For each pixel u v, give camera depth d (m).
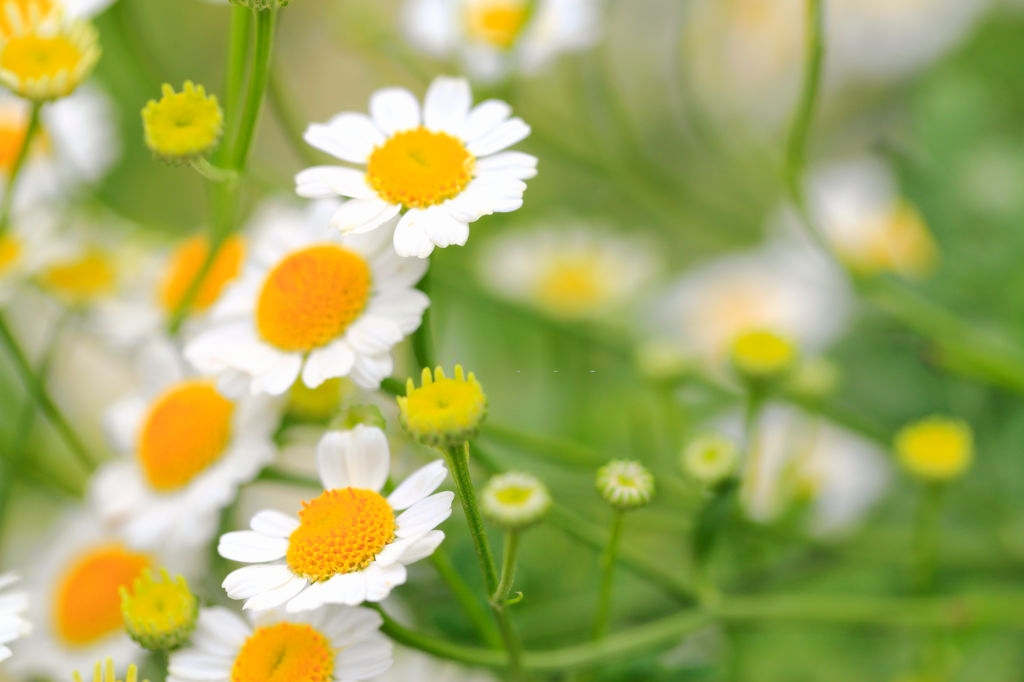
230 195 0.34
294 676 0.31
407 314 0.32
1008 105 0.46
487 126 0.32
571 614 0.37
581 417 0.41
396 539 0.31
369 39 0.40
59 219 0.38
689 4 0.40
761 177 0.46
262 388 0.32
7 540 0.41
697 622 0.35
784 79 0.53
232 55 0.33
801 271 0.45
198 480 0.35
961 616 0.36
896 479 0.41
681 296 0.47
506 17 0.39
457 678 0.36
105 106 0.40
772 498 0.39
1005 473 0.40
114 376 0.46
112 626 0.36
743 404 0.40
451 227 0.31
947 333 0.39
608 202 0.49
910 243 0.45
